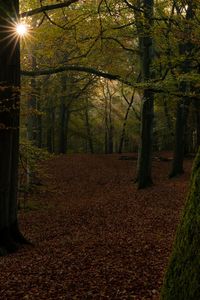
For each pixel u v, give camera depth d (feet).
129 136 145.59
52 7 35.96
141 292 21.59
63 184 81.30
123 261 27.45
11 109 34.40
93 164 97.04
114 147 201.57
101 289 22.53
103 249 31.48
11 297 22.77
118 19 52.34
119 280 23.67
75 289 22.98
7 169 34.71
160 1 60.23
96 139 160.04
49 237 42.39
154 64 46.70
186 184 65.05
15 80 34.65
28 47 58.80
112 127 147.54
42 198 69.97
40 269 27.37
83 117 144.36
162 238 34.17
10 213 35.60
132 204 54.95
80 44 49.42
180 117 75.05
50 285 24.02
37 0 51.16
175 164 75.36
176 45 53.67
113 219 47.42
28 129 75.10
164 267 25.41
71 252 31.53
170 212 47.16
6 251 34.09
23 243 36.06
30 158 48.60
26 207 62.64
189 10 58.95
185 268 6.95
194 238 6.87
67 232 43.98
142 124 66.59
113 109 142.00
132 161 99.30
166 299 7.43
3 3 33.12
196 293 6.55
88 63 56.80
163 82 41.83
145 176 66.39
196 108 92.48
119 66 73.61
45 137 145.89
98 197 65.57
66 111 127.44
